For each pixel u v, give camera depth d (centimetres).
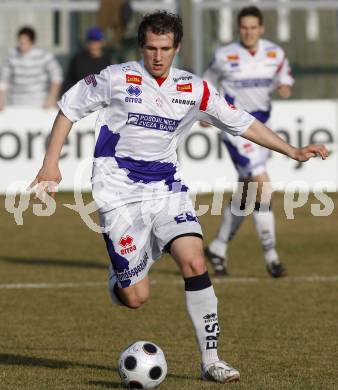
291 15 8500
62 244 5428
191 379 2525
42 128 6825
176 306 3672
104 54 7388
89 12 8525
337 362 2753
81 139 6738
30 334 3180
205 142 6775
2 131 6781
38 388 2414
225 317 3450
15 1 8469
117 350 2938
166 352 2903
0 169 6788
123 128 2570
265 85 4594
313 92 8519
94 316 3488
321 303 3709
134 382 2389
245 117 2634
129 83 2545
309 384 2467
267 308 3619
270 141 2636
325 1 8175
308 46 8519
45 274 4450
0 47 8481
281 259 4922
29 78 7212
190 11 7831
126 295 2669
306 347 2961
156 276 4409
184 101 2577
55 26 8556
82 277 4369
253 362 2752
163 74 2553
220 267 4412
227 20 8238
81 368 2675
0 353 2891
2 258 4947
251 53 4581
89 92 2550
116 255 2627
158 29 2478
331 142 6888
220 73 4606
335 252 5134
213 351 2502
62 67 8544
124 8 7962
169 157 2620
